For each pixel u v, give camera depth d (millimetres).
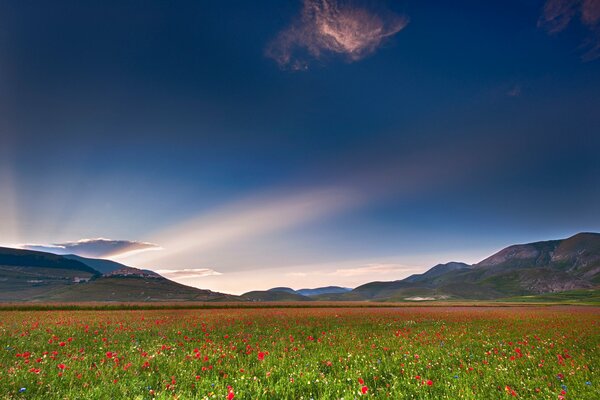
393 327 23344
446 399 7102
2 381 7582
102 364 9648
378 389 7820
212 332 18938
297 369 9453
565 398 7250
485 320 29500
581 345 14797
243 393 7215
